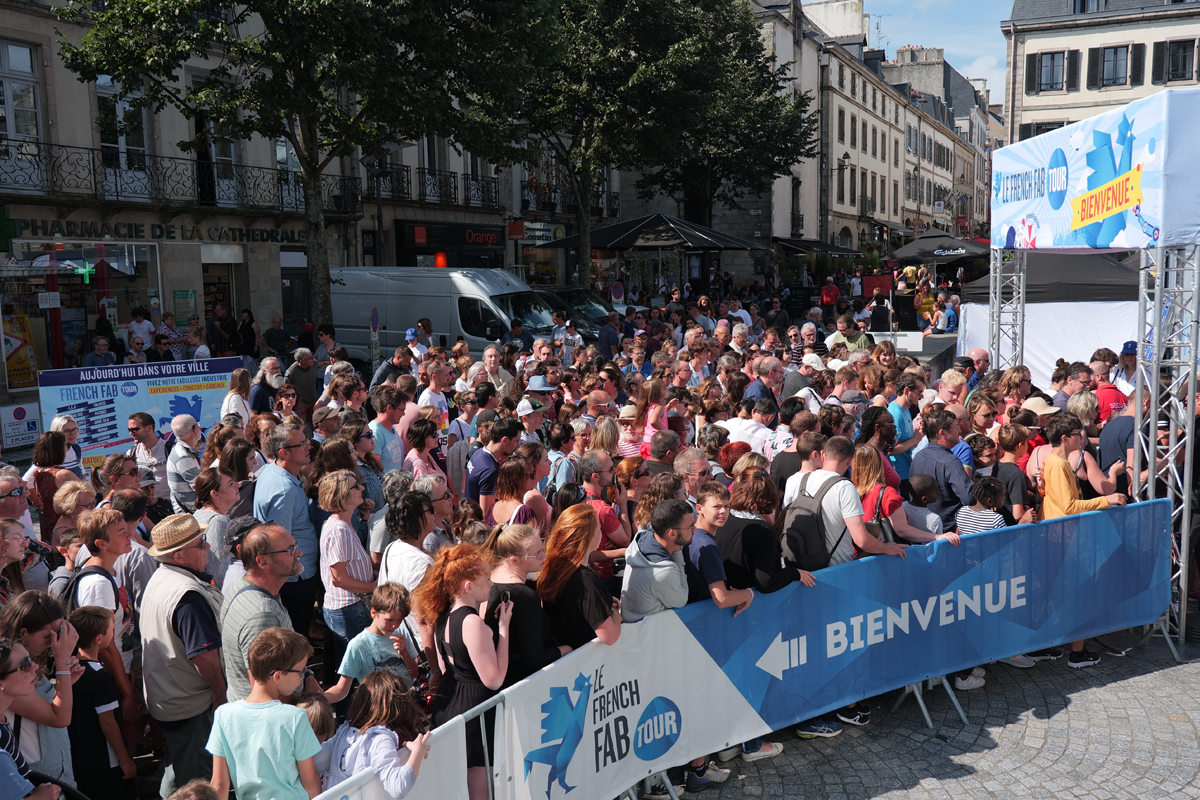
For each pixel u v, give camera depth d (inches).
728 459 253.9
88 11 593.6
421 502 183.2
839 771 197.0
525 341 647.8
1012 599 235.6
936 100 2878.9
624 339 641.6
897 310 1063.6
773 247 1638.8
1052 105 1540.4
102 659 179.0
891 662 217.3
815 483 212.2
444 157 1088.8
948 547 223.5
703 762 191.6
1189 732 211.2
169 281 706.8
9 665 132.1
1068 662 253.0
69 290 608.4
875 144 2245.3
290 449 216.4
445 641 151.3
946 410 249.4
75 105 707.4
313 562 220.8
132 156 755.4
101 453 358.6
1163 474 278.1
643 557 180.9
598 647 166.2
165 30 559.2
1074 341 572.4
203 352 610.9
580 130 946.1
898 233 2289.6
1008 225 374.6
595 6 876.6
